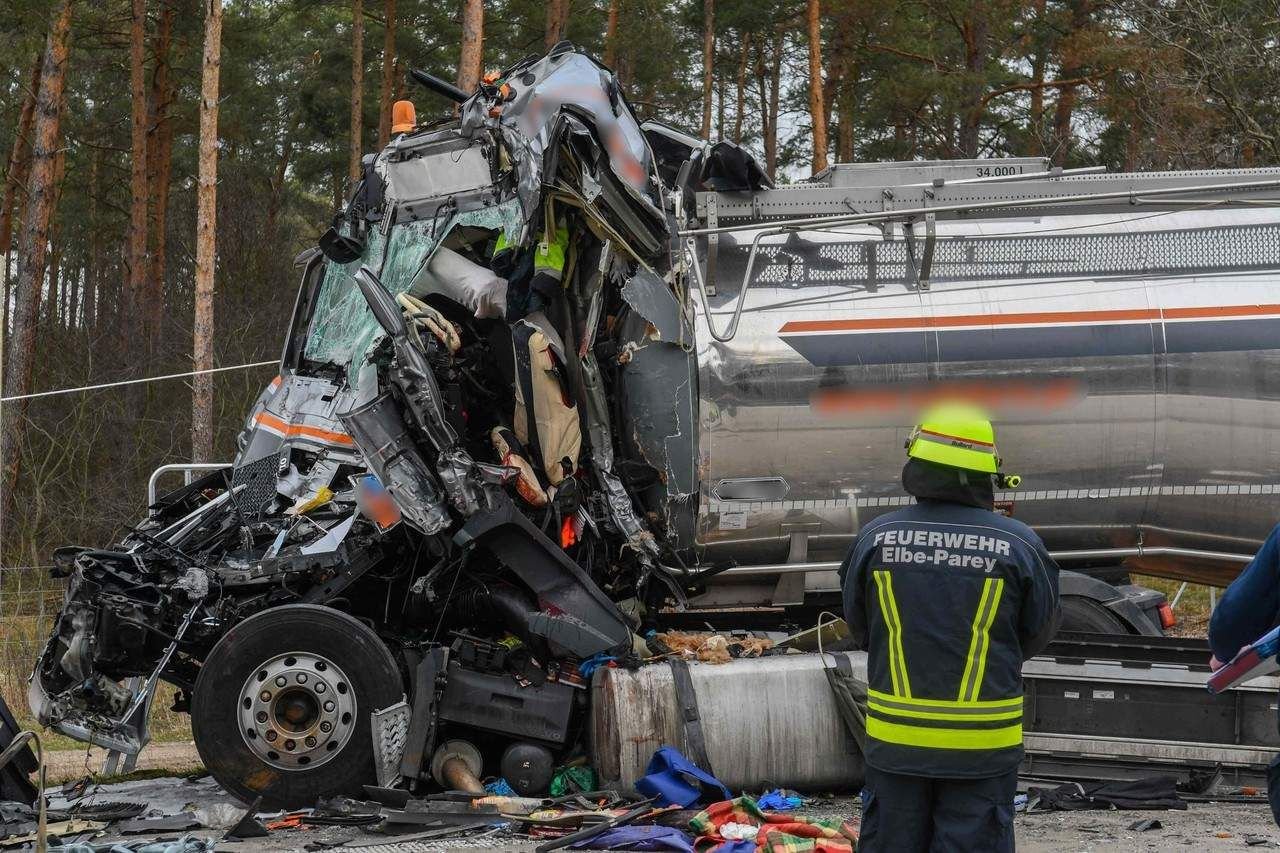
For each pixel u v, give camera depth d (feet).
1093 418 24.32
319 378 26.53
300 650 22.59
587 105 25.05
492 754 24.34
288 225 125.90
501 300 24.56
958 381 24.18
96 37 102.42
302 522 24.30
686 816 20.95
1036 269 24.91
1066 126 88.79
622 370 24.54
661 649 24.34
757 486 24.13
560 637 22.85
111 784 26.61
